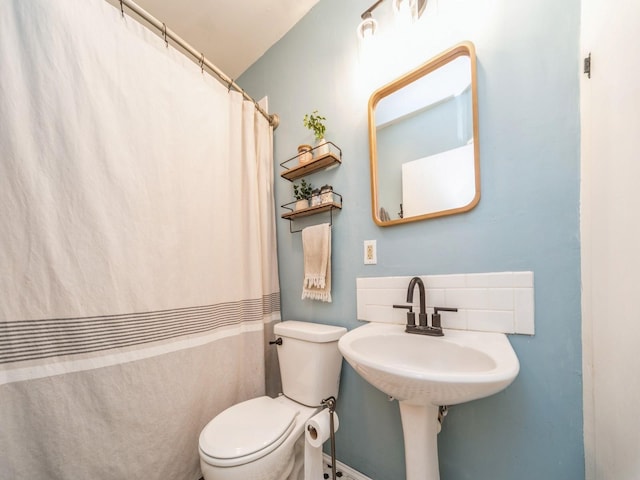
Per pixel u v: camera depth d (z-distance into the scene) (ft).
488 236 2.89
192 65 3.83
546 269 2.58
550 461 2.53
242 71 6.03
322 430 2.97
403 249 3.49
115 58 2.97
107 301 2.78
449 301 3.07
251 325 4.36
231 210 4.29
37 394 2.37
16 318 2.30
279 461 2.90
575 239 2.45
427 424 2.56
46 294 2.44
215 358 3.82
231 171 4.34
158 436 3.08
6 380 2.25
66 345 2.53
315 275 4.21
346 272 4.07
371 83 3.86
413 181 3.43
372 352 3.01
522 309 2.66
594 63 2.20
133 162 3.07
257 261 4.50
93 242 2.72
